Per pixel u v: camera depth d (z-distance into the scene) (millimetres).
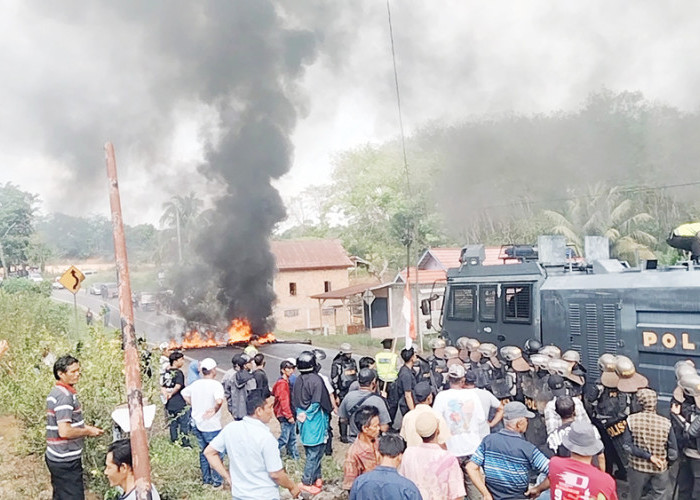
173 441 9672
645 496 6258
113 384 8312
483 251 12680
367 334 32062
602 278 9961
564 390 6559
